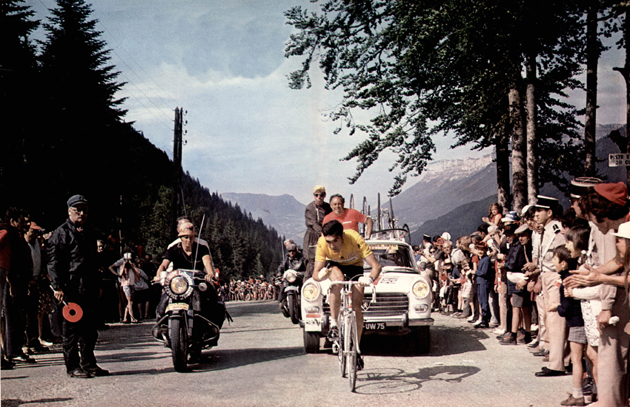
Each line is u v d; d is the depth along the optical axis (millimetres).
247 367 6848
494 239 11062
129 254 15141
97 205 31234
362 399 5238
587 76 15211
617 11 13617
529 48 14602
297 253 12977
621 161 9633
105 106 33219
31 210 26750
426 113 16406
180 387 5711
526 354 7891
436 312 15562
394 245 9398
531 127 14969
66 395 5477
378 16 15609
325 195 9055
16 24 24969
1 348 7262
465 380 6141
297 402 5066
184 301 6906
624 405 4574
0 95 25844
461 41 14227
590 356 4926
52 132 28141
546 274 7219
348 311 5957
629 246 4297
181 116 27328
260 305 26062
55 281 6504
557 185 25906
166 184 57188
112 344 9688
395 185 16875
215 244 111188
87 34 32469
